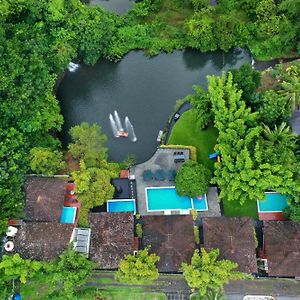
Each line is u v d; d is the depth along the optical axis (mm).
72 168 54281
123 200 52750
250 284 49312
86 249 48969
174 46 62688
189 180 50531
